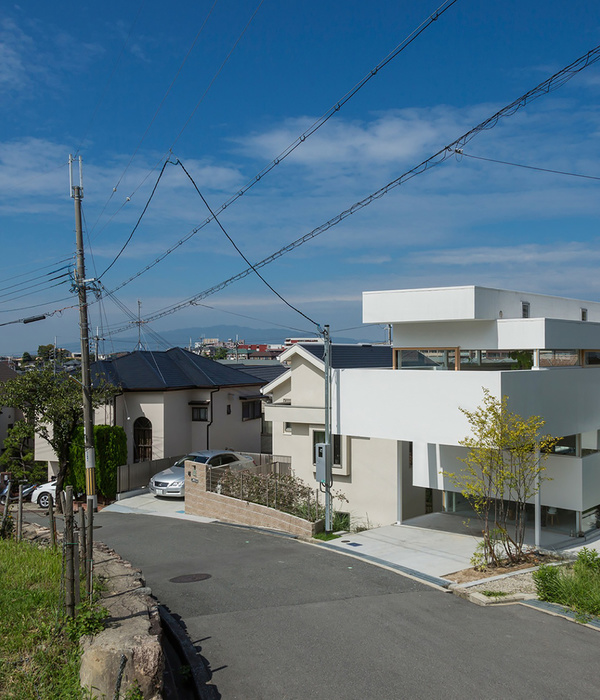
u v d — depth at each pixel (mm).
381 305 14406
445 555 11891
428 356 14867
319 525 14508
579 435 13656
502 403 11273
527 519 14703
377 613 8547
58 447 20922
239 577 10656
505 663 6848
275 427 19344
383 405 13570
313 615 8477
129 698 5203
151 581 10586
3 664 5859
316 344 19906
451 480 14148
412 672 6621
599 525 14000
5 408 33844
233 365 36125
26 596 7410
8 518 12180
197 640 7582
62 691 5449
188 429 25781
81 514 7523
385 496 16891
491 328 13781
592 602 8555
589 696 6109
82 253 17266
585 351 15117
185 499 18828
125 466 21609
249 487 16906
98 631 6160
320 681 6430
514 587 9633
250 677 6543
